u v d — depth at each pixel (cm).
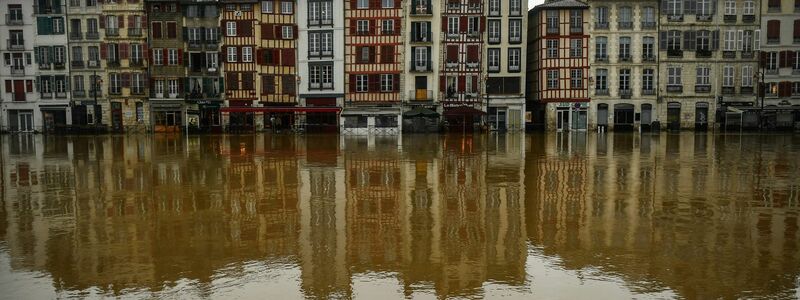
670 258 809
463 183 1559
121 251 863
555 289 687
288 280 724
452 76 5466
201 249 870
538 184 1537
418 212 1145
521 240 912
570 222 1045
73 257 833
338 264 791
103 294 681
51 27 5694
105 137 4769
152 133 5566
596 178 1666
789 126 5341
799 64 5388
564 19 5456
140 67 5606
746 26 5416
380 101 5478
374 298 660
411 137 4403
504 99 5469
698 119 5519
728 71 5462
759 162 2139
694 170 1870
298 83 5553
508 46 5438
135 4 5566
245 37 5506
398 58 5438
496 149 2917
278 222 1057
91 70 5678
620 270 757
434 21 5431
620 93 5494
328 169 1916
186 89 5591
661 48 5466
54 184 1602
